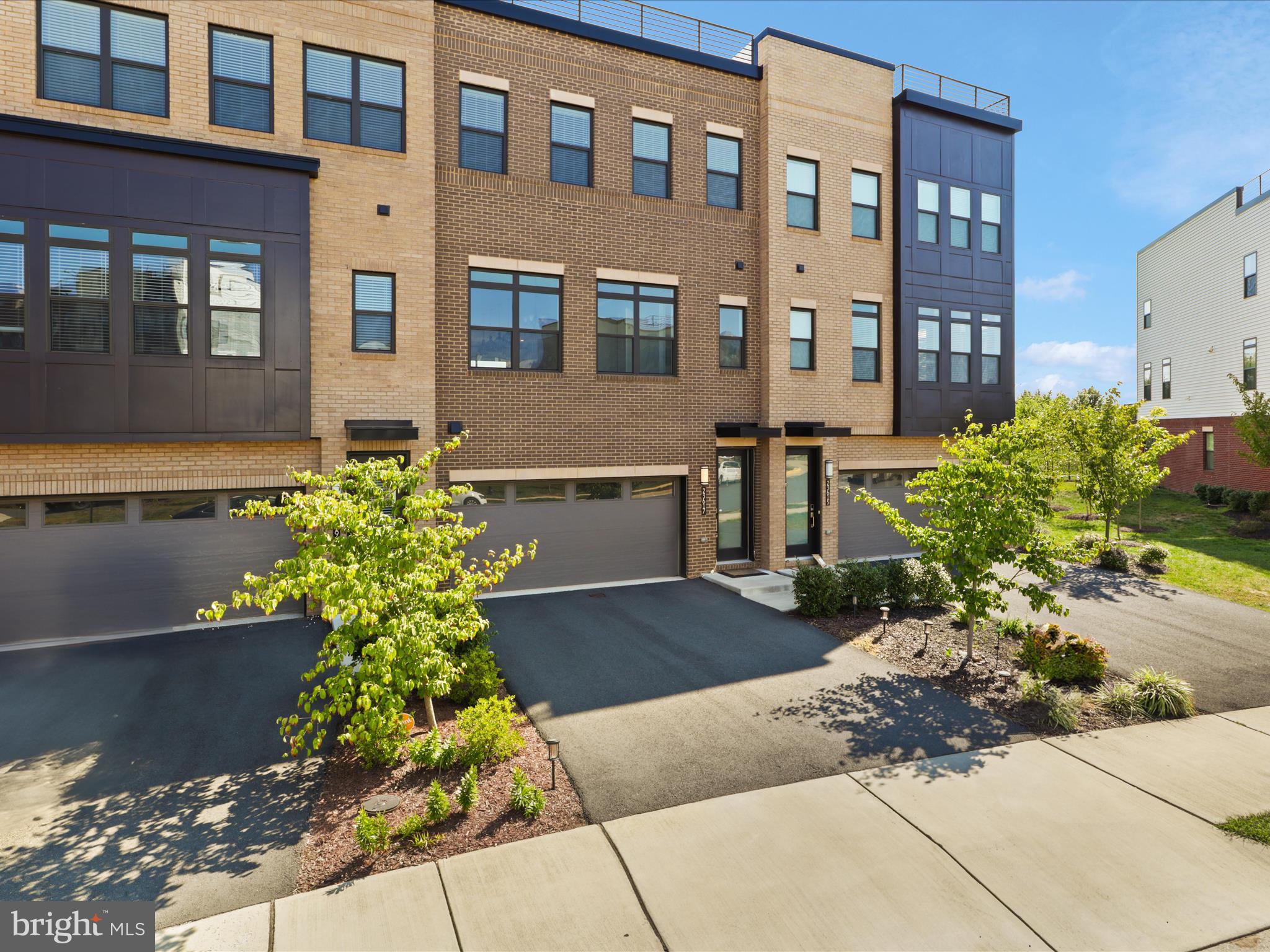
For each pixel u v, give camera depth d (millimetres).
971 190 19422
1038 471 10742
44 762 7562
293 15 12711
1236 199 28000
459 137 14367
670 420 16234
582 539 15547
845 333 17953
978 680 10141
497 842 6152
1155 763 7734
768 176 16906
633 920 5207
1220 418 28859
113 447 11531
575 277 15273
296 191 12391
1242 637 12195
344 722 8492
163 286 11602
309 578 6605
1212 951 4961
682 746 8016
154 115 11906
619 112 15758
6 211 10688
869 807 6754
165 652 10961
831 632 12383
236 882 5598
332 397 12898
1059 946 4984
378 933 5047
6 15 11039
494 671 9242
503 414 14586
